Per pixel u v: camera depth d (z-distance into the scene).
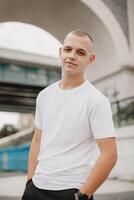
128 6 18.75
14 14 18.84
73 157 2.21
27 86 34.78
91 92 2.26
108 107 2.21
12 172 23.83
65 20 19.64
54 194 2.15
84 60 2.32
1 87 35.28
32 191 2.27
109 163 2.09
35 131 2.57
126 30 18.61
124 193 10.29
